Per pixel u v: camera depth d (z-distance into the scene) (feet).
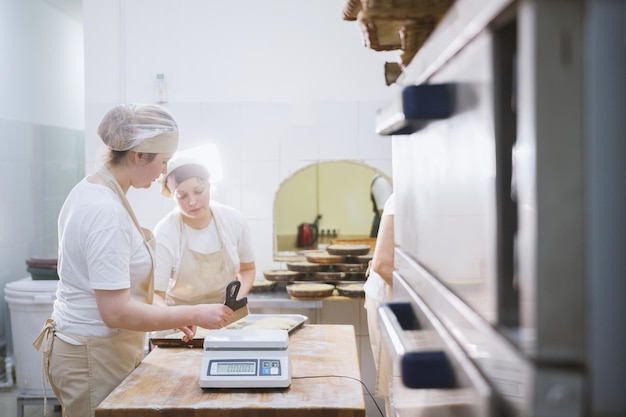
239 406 5.92
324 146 12.96
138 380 6.74
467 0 2.56
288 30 12.87
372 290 9.88
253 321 8.80
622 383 1.89
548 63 1.88
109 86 13.00
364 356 12.69
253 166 13.00
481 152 2.55
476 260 2.65
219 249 10.17
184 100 12.97
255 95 12.96
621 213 1.89
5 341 15.78
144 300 7.47
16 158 16.17
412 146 4.26
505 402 2.19
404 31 4.16
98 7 12.93
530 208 1.97
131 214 7.18
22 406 12.45
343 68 12.87
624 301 1.90
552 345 1.93
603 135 1.88
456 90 2.93
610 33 1.86
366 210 18.57
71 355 7.10
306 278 12.86
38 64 17.48
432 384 3.02
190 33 12.92
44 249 17.70
